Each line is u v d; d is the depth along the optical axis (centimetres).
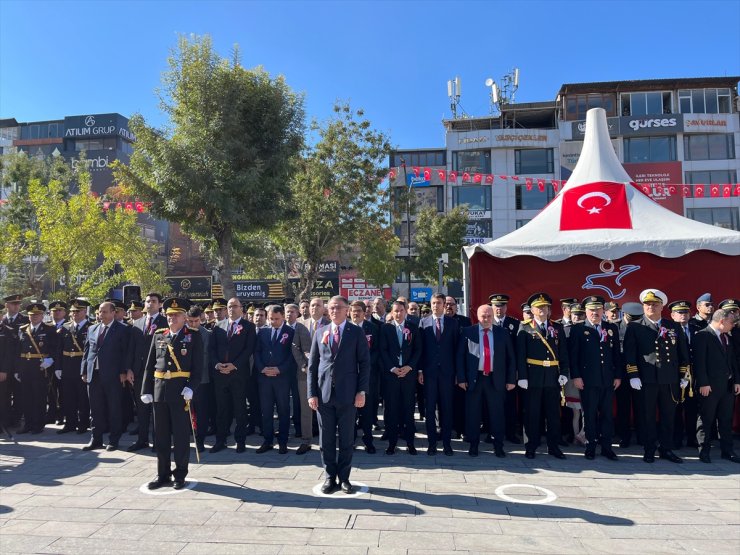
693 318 777
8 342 830
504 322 794
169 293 2434
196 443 665
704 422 666
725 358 664
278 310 731
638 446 755
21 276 2325
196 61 1171
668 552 408
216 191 1106
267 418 721
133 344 742
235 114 1159
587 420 681
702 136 3638
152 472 621
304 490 551
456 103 4119
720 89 3628
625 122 3612
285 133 1257
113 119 4697
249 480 586
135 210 1883
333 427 554
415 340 714
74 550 411
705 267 834
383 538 431
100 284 1972
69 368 836
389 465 650
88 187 1920
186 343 575
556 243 839
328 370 551
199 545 419
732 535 439
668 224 876
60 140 4981
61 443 771
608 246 816
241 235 1931
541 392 688
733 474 613
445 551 408
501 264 885
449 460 674
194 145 1119
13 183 2794
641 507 503
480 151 3847
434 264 2891
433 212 3127
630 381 674
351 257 2425
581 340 692
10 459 680
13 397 901
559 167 3725
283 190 1239
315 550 409
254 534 439
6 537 435
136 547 416
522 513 487
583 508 500
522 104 3834
